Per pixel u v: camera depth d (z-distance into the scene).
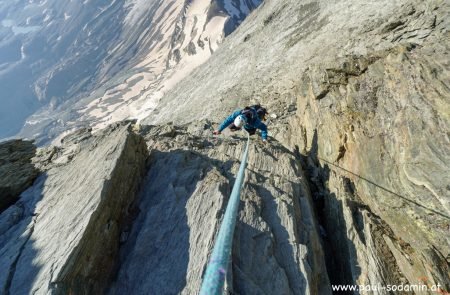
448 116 7.81
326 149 10.64
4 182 8.05
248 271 6.14
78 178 7.82
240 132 12.32
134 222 7.44
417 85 8.92
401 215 7.57
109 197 7.05
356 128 9.70
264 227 6.90
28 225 6.92
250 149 10.18
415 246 7.10
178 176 8.33
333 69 11.61
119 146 8.23
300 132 12.86
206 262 6.06
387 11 25.33
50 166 9.10
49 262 5.74
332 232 8.39
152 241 6.74
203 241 6.48
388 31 20.56
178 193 7.71
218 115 34.53
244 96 35.12
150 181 8.49
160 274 6.13
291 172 9.02
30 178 8.48
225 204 7.27
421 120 8.18
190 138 10.92
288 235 6.90
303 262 6.38
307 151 11.79
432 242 6.92
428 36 16.58
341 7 35.81
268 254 6.43
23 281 5.59
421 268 6.67
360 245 7.31
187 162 8.98
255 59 50.78
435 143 7.62
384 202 8.01
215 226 6.69
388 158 8.46
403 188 7.74
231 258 6.21
